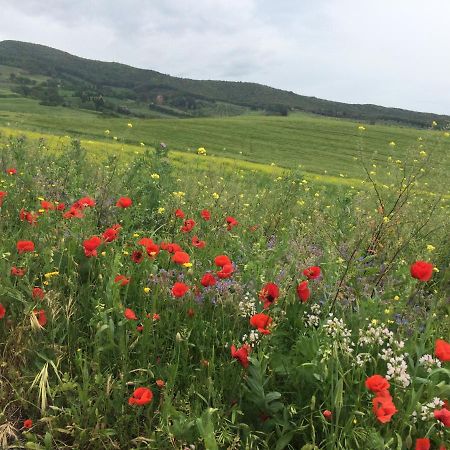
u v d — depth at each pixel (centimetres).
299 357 279
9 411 267
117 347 283
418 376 271
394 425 244
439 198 544
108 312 305
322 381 253
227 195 740
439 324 351
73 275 354
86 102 15375
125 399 261
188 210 624
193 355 305
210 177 902
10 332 298
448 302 410
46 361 282
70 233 413
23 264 360
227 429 245
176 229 551
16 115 5425
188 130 6025
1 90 15888
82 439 240
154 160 767
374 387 217
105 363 290
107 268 359
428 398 246
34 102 13462
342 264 395
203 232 539
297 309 332
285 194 782
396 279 417
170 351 298
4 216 495
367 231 483
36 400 269
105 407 257
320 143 6016
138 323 317
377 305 326
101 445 242
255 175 1470
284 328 324
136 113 16325
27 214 444
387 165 568
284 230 595
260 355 258
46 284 343
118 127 5381
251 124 7262
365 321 307
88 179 789
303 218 694
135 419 250
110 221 552
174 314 326
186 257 340
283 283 329
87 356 289
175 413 240
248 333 315
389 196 539
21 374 283
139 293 346
